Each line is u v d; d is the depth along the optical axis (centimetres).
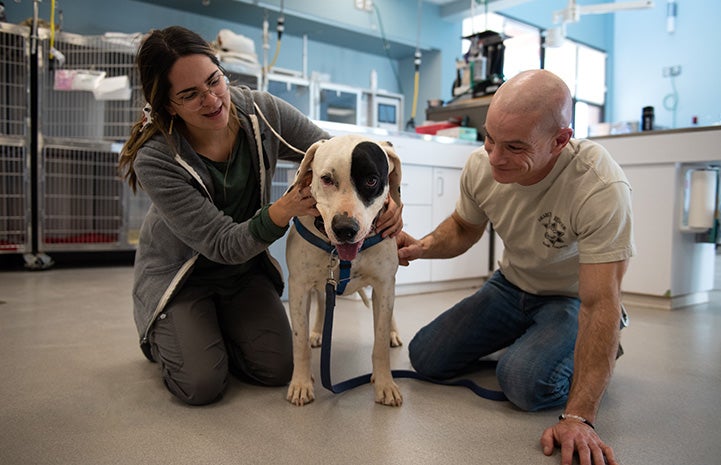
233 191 145
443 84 643
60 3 441
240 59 400
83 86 358
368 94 542
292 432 118
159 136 138
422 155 298
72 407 131
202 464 103
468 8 603
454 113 380
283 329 153
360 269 131
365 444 113
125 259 428
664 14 741
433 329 156
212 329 142
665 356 185
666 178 273
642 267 283
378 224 126
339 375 158
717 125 256
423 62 659
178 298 146
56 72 356
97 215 405
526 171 115
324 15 529
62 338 193
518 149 111
